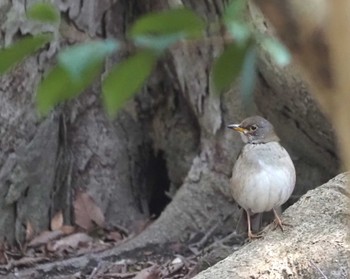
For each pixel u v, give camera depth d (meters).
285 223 8.79
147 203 13.84
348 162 2.24
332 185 9.30
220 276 7.84
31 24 11.76
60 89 2.51
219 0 10.95
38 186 12.52
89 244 12.42
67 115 12.95
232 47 2.51
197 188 12.56
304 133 11.79
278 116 11.81
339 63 2.19
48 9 2.62
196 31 2.46
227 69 2.54
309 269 7.82
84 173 13.21
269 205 9.27
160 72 13.27
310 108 11.11
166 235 12.33
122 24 13.02
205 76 12.27
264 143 9.31
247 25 2.73
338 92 2.22
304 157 12.25
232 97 12.13
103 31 12.83
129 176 13.62
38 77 11.95
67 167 13.08
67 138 13.03
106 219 13.35
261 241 8.52
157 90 13.41
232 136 12.35
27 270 11.48
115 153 13.42
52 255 12.05
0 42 11.80
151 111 13.56
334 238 8.16
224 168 12.41
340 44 2.18
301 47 2.22
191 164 13.27
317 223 8.64
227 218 12.41
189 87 12.55
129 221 13.48
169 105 13.40
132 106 13.45
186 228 12.41
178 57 12.42
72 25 12.47
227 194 12.40
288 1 2.19
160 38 2.46
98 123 13.25
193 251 11.95
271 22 2.32
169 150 13.53
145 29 2.45
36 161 12.37
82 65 2.44
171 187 13.72
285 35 2.23
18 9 11.75
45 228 12.69
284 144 12.16
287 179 9.25
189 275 10.62
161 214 12.62
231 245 11.68
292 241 8.32
